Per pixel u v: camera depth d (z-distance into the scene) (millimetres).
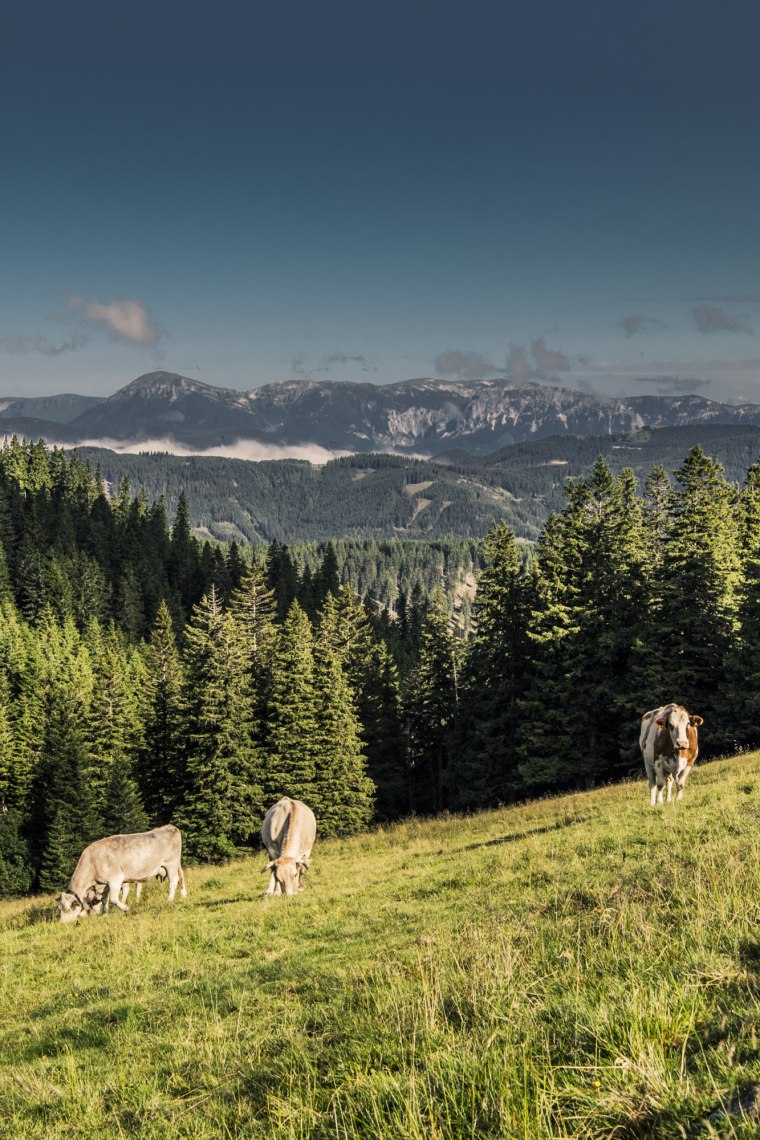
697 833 12547
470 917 10406
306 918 13281
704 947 5578
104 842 17375
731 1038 3854
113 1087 6258
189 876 22031
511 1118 3537
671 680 39531
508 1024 4754
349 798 48375
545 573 44312
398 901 13297
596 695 41062
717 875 7797
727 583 40969
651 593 41531
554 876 11766
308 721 47656
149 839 17688
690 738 17047
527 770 41156
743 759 25250
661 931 6406
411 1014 5613
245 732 48062
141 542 132625
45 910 18609
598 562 43281
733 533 46844
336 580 114875
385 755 58594
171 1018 8289
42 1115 6098
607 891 9055
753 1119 2980
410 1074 4457
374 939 10586
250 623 67062
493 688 47312
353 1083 4594
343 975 8195
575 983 5324
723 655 39781
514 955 6430
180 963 11422
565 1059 4160
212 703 47562
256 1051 6191
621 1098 3443
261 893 17312
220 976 9945
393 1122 3941
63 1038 8352
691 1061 3795
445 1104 3895
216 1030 7043
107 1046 7727
